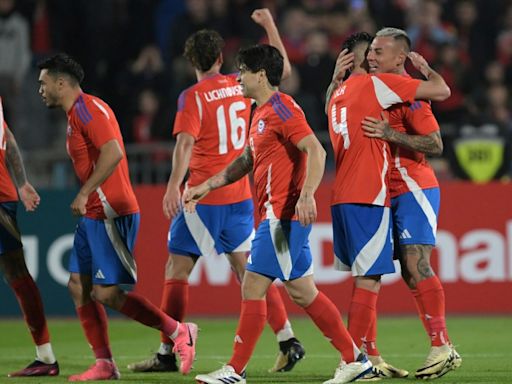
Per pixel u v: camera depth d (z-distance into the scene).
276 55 24.16
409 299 43.28
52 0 59.22
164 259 43.38
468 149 47.00
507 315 42.78
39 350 27.88
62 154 47.12
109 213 26.16
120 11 60.12
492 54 59.53
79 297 26.91
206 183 25.28
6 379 27.08
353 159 25.05
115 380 26.42
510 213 43.22
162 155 45.91
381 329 38.91
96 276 26.25
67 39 59.34
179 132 28.75
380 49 25.69
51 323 42.25
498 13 60.09
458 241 43.16
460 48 57.94
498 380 25.80
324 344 34.97
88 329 26.77
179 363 29.81
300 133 23.36
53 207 44.06
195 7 56.78
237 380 23.78
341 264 25.73
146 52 55.94
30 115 55.06
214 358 31.66
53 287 44.06
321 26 56.53
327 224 42.97
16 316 44.22
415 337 36.47
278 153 23.88
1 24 57.72
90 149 25.98
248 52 24.12
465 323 40.44
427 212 26.12
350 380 24.31
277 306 28.47
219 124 29.12
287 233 23.89
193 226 29.08
